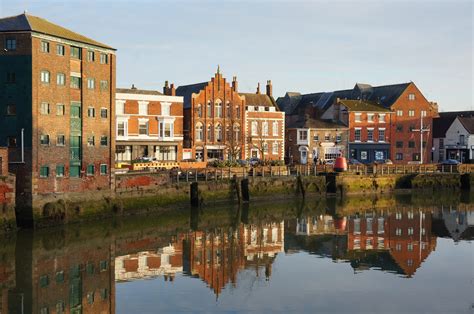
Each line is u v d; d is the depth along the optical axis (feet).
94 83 169.58
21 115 149.59
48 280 102.94
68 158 160.15
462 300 91.86
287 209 200.75
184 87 283.79
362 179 249.75
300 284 101.09
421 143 301.63
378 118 316.60
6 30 149.79
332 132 305.12
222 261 119.24
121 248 130.31
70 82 161.79
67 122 160.45
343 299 92.27
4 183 138.51
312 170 242.37
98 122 170.19
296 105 372.99
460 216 185.78
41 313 85.30
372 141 315.37
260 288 98.63
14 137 150.10
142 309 86.94
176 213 184.14
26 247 128.88
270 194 221.25
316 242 139.85
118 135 231.30
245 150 277.64
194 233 150.92
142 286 99.71
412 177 263.49
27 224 147.43
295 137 299.58
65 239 138.62
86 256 121.80
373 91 350.23
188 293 95.40
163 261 118.62
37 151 150.30
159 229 155.63
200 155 264.52
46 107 154.10
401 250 130.31
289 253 127.24
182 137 252.42
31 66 149.07
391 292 96.22
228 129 272.51
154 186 182.70
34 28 150.51
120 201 171.12
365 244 137.18
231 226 162.91
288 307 88.17
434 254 126.21
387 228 161.07
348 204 217.15
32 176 148.46
